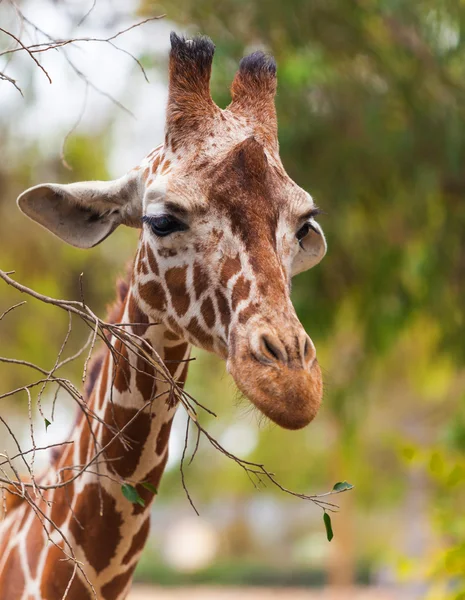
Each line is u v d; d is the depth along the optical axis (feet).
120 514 21.04
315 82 44.68
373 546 167.94
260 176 18.89
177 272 19.31
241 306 18.20
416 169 46.19
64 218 21.95
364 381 53.42
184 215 18.92
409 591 62.03
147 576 132.87
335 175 46.21
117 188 21.54
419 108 45.70
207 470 151.23
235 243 18.69
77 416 23.00
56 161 64.39
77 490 21.33
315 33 45.60
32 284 71.10
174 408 21.18
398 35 46.26
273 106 20.99
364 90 45.70
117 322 22.54
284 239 19.03
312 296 47.55
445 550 36.09
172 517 196.34
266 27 45.09
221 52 42.96
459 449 43.88
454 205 48.73
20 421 90.43
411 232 50.29
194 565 156.66
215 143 19.58
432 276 49.03
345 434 55.83
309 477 141.90
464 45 44.34
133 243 69.05
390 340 51.49
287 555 187.32
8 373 75.56
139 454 21.06
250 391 17.29
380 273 49.39
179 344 20.98
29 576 21.29
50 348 74.49
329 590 115.75
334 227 46.57
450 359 53.88
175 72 20.22
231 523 190.80
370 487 129.39
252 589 122.62
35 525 21.91
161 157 20.30
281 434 135.64
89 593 21.01
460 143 44.65
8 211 65.82
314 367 17.67
